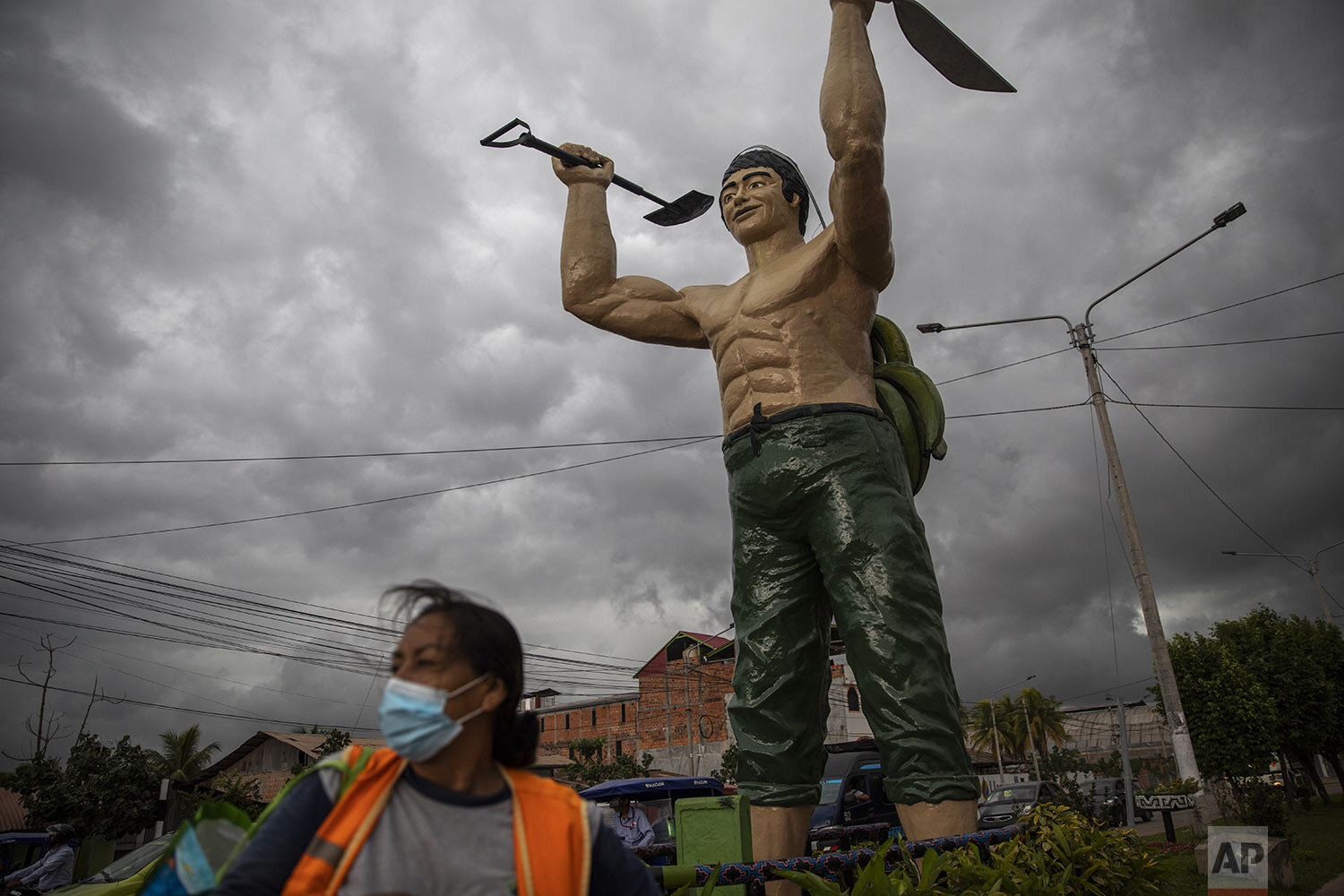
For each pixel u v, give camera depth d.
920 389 5.51
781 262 5.38
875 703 4.57
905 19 4.97
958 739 4.55
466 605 1.80
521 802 1.71
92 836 21.72
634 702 45.56
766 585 5.04
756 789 4.78
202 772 31.31
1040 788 21.05
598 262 5.85
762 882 3.55
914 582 4.70
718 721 42.19
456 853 1.60
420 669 1.69
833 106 4.64
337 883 1.52
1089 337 16.78
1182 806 14.42
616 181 6.11
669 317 5.82
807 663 4.96
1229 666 19.31
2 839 14.51
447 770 1.69
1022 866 4.55
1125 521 15.78
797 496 4.89
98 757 22.50
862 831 6.20
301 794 1.62
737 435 5.12
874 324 5.91
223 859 1.71
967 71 5.19
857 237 4.87
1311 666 24.31
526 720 1.85
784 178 5.70
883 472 4.90
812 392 5.02
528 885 1.60
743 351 5.20
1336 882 11.12
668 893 3.35
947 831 4.34
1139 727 52.25
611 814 12.06
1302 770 27.36
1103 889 4.88
